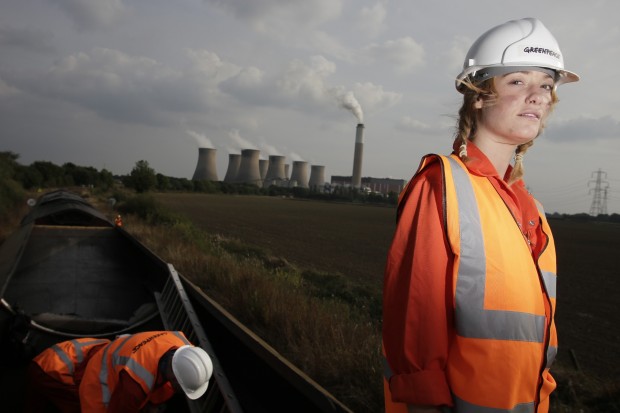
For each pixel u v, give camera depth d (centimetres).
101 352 308
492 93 133
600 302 1391
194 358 276
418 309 112
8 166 3853
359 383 461
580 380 577
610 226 9950
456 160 125
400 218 125
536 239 136
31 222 1111
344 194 14375
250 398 315
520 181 149
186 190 12138
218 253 1406
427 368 109
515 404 109
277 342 576
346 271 1603
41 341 498
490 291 110
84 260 957
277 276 1004
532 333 112
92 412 294
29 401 350
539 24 139
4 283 561
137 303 788
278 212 5881
